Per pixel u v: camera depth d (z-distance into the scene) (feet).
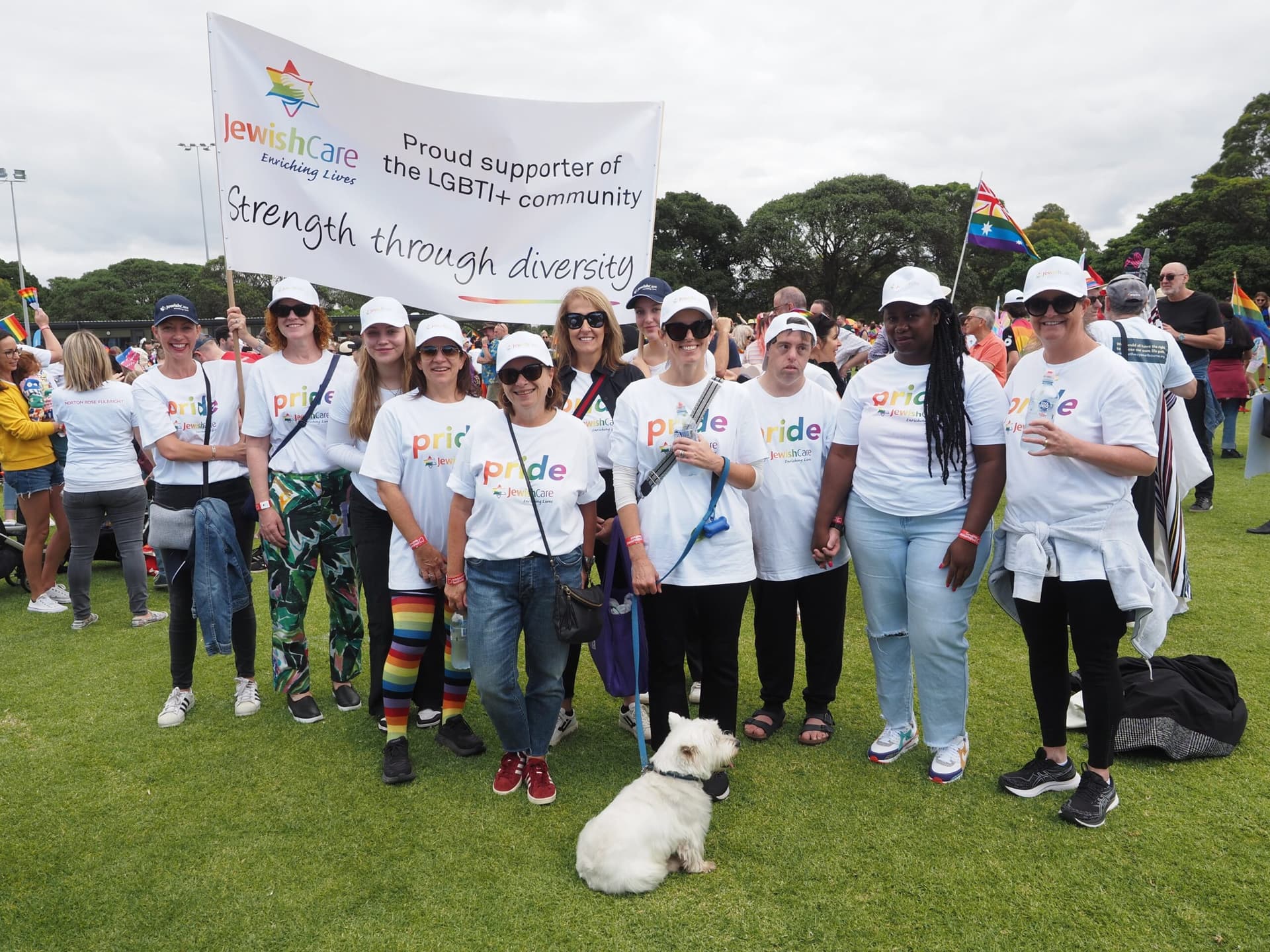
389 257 14.55
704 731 9.22
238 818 10.27
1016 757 11.28
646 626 10.98
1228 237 119.55
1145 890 8.37
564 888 8.73
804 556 11.73
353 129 14.11
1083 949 7.59
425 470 11.25
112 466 17.43
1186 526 22.30
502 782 10.78
